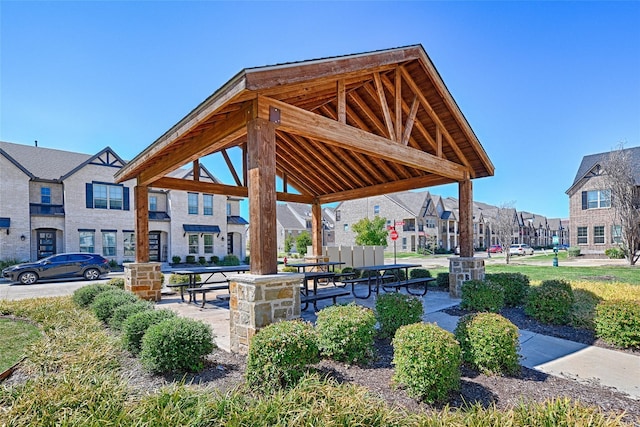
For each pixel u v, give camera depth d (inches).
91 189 762.2
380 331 187.3
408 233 1413.6
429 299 308.3
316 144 324.8
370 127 278.8
